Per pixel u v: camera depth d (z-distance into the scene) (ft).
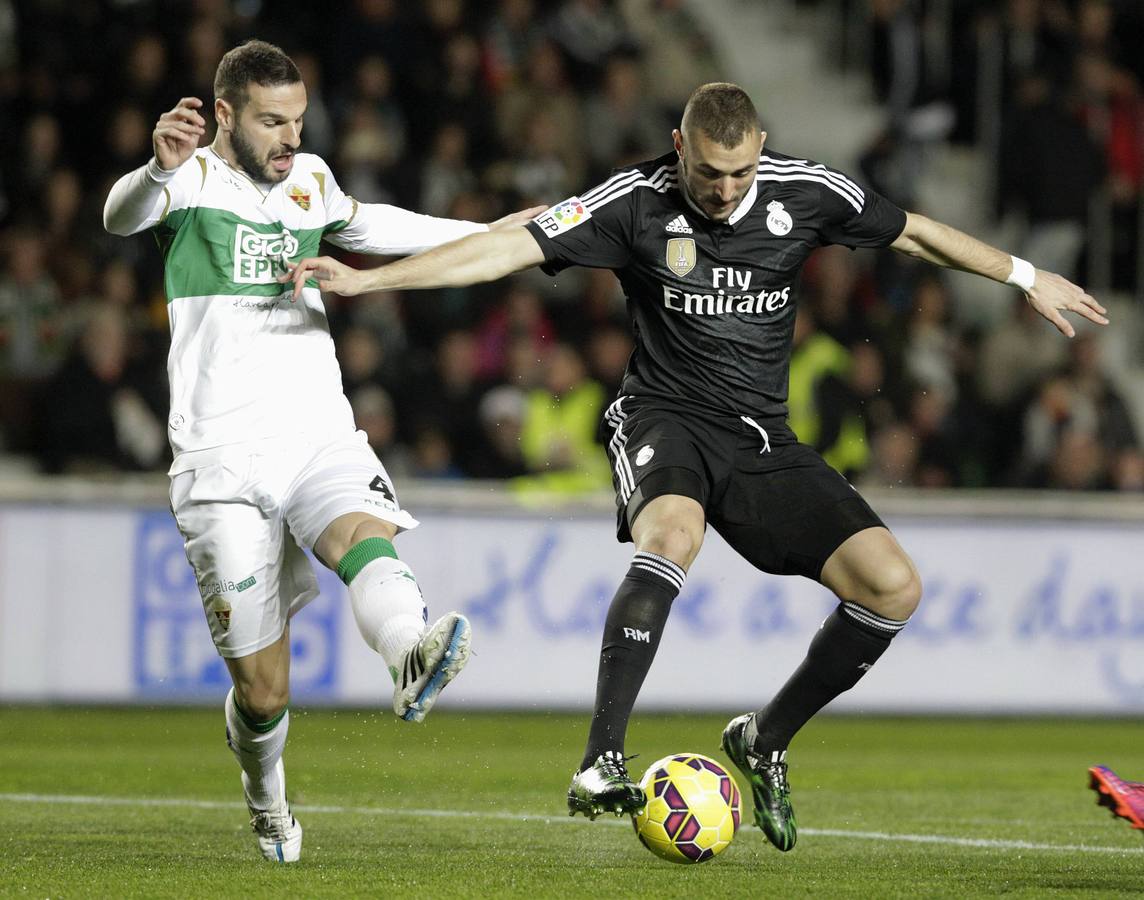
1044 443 147.74
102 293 140.67
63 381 131.95
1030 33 184.03
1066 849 62.59
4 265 146.10
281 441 54.60
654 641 53.01
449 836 65.46
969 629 129.59
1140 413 178.19
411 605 50.37
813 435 136.26
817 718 130.21
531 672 126.82
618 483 57.47
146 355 135.95
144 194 53.21
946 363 153.17
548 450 138.00
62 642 122.42
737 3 208.85
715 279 57.36
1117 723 130.62
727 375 57.98
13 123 153.99
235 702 55.31
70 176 147.13
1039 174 171.42
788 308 58.95
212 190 54.70
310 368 56.08
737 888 50.34
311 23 163.12
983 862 58.29
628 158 164.35
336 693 122.93
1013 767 100.94
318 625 122.52
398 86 159.63
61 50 157.17
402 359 140.15
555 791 84.07
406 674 48.24
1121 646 131.75
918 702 129.08
